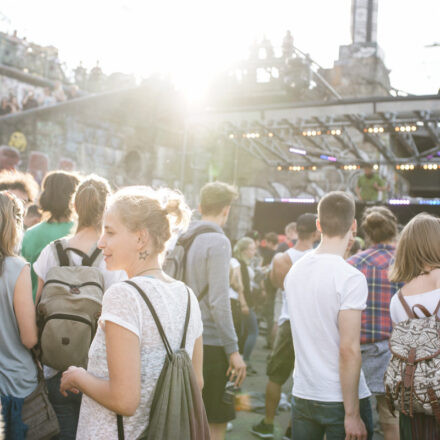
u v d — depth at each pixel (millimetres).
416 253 2711
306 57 20625
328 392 2562
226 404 3307
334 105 14391
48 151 16891
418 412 2459
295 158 22984
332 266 2627
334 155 20125
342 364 2496
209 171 22828
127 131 19766
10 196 2695
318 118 16078
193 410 1742
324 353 2598
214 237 3279
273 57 22203
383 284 3467
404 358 2471
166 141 21453
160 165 21203
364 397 2646
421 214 2822
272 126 17391
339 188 22844
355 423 2438
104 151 18844
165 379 1689
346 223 2730
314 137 21969
